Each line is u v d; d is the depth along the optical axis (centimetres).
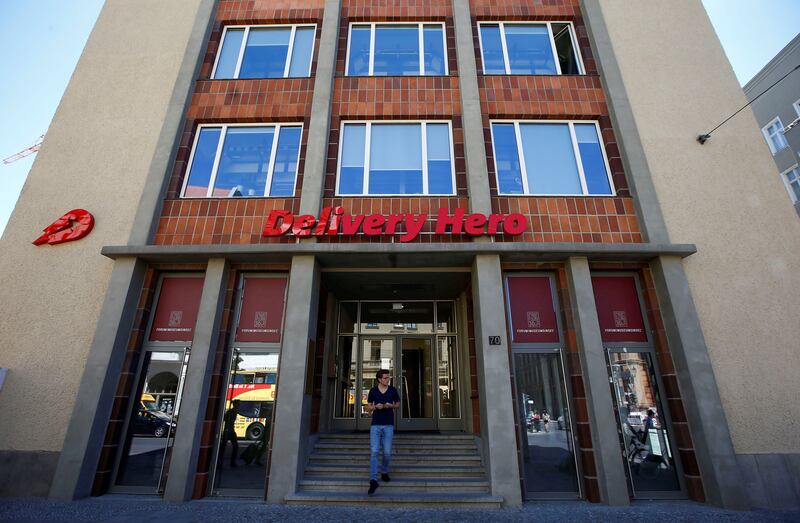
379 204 831
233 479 689
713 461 638
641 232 797
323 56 957
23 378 718
